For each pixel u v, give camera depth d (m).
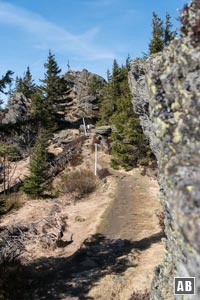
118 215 25.98
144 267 17.39
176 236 6.91
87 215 27.67
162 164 7.09
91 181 36.66
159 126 7.21
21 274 17.47
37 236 23.67
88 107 73.12
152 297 9.95
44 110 60.62
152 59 8.16
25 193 36.31
